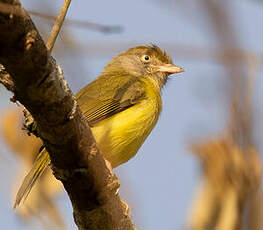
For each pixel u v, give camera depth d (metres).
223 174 10.29
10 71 6.92
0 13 6.28
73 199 8.77
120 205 9.10
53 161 8.23
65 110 7.54
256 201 10.02
